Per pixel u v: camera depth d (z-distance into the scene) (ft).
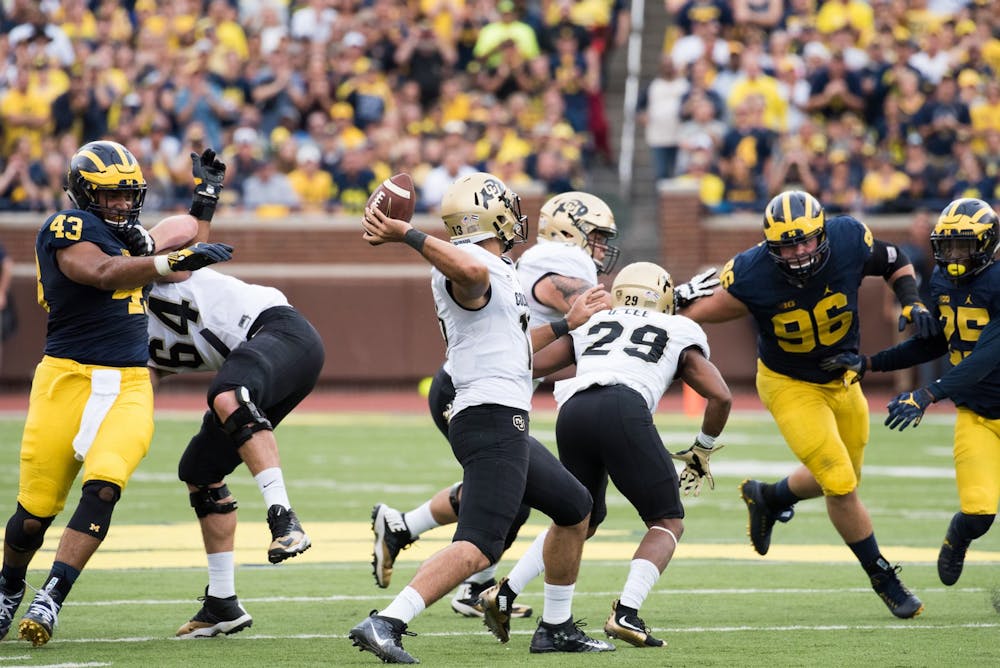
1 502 116.47
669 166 236.84
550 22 251.60
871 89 231.09
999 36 241.14
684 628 69.41
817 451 75.41
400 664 57.88
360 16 243.19
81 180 63.52
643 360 67.77
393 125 231.91
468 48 248.93
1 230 219.82
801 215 72.02
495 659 61.11
